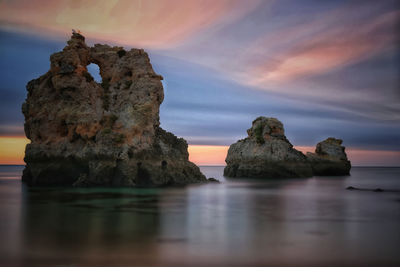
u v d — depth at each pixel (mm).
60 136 51375
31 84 55531
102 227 22922
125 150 48625
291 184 68438
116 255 17016
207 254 17438
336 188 58531
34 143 51906
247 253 17672
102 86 56094
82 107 50062
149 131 53031
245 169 90500
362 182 76938
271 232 22375
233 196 44125
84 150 48781
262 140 92500
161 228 22984
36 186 49062
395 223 25719
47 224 23688
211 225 24422
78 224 23781
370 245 19266
